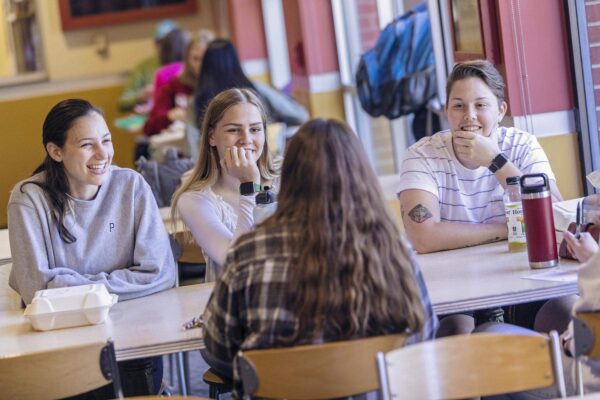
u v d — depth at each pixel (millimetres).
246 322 2672
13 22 13828
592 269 2732
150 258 3631
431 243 3703
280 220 2646
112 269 3660
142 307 3428
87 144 3527
